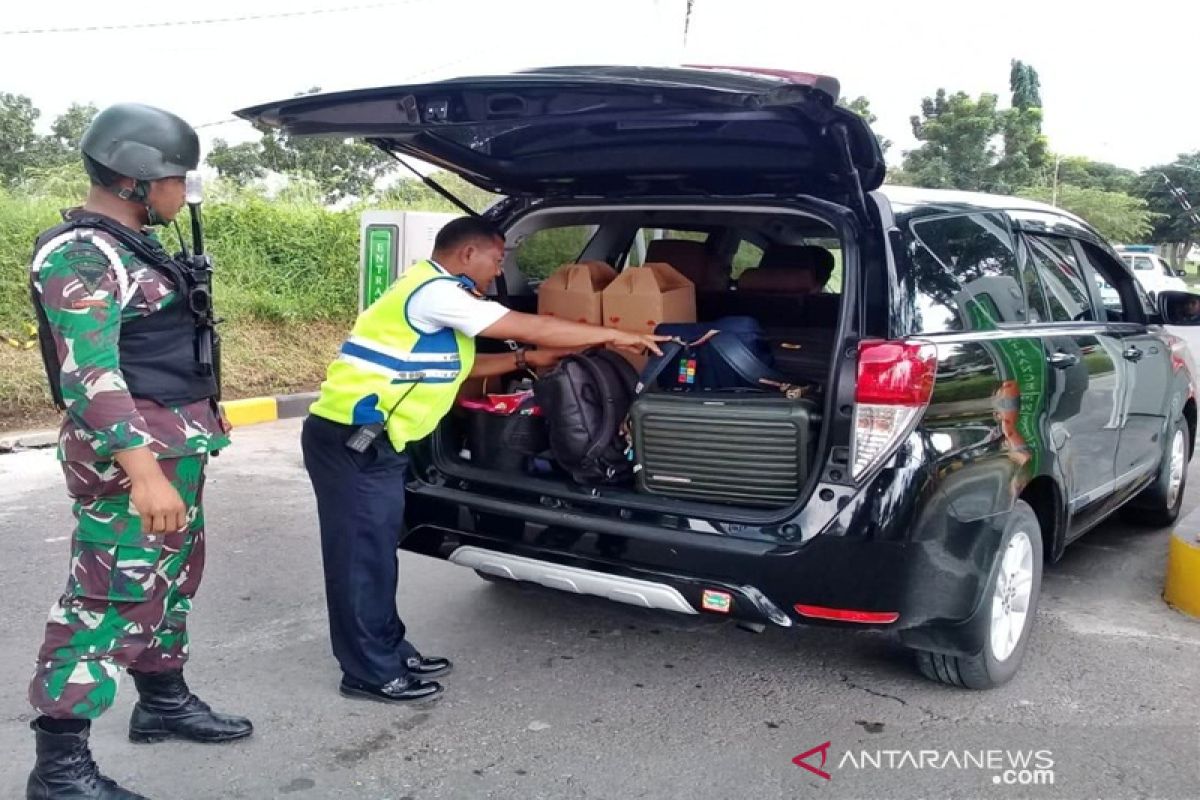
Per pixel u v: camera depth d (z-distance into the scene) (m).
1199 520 4.84
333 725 3.27
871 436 2.89
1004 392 3.29
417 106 3.07
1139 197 51.22
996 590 3.34
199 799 2.84
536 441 3.58
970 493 3.10
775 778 3.00
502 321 3.22
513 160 3.67
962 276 3.40
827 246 4.46
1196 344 15.71
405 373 3.19
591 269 3.80
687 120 2.99
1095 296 4.58
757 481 3.14
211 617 4.16
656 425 3.26
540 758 3.09
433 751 3.12
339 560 3.30
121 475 2.60
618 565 3.21
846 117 2.75
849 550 2.90
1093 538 5.53
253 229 10.30
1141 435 4.82
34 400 7.86
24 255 8.61
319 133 3.33
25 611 4.15
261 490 6.17
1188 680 3.70
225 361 9.18
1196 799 2.92
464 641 3.96
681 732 3.27
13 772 2.95
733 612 3.06
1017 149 36.59
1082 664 3.83
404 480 3.52
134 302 2.63
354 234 10.75
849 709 3.43
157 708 3.11
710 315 4.31
